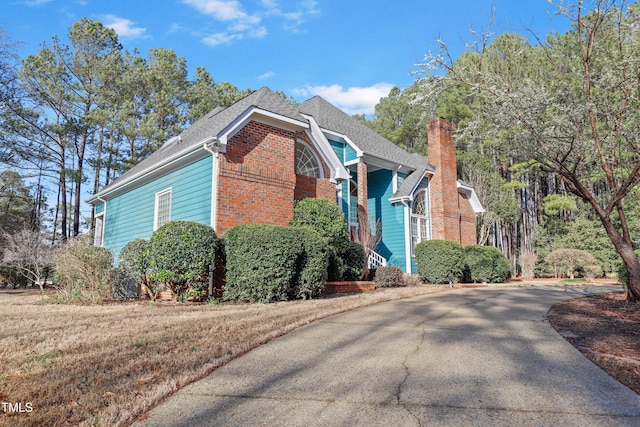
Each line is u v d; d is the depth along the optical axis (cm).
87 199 1911
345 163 1730
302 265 969
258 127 1148
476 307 827
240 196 1077
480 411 298
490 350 470
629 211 1953
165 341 511
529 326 616
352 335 555
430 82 861
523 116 786
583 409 302
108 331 575
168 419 292
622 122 777
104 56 2717
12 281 2011
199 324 621
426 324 635
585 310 762
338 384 360
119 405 311
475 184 2494
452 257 1530
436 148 1953
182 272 900
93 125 2578
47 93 2339
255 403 319
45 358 436
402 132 3434
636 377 373
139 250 982
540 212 3058
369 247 1499
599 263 2011
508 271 1784
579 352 461
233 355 452
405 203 1775
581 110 770
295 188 1289
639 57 736
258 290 888
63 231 2539
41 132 2352
